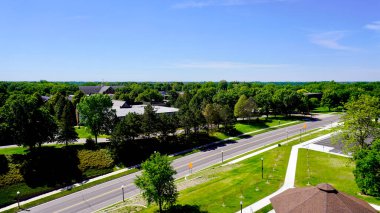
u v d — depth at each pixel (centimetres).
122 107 10150
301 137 8119
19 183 5297
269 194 4203
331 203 2675
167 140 7806
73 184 5544
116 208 4381
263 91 13588
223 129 9412
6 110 6059
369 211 2694
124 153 6712
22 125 5931
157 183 3747
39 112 6194
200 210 3822
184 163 6612
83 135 8106
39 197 5025
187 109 8688
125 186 5412
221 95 12044
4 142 7025
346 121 5003
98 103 7000
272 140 8269
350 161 5062
